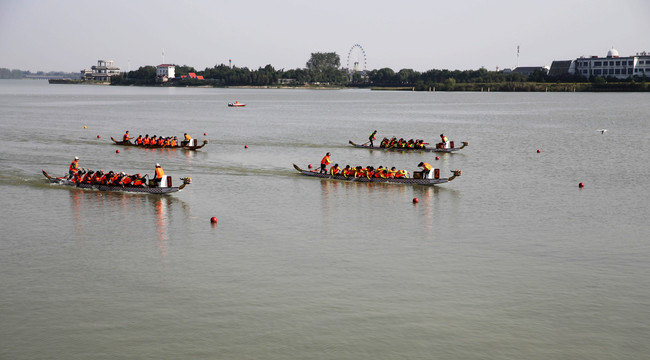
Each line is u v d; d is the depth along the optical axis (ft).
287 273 105.19
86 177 175.63
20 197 162.81
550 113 557.74
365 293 96.68
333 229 133.18
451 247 120.26
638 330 84.84
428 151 266.36
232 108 640.17
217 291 97.09
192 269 106.83
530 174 205.26
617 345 80.94
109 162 224.12
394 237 127.13
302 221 139.85
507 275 104.73
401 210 151.02
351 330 84.33
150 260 111.55
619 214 146.61
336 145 288.10
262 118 485.15
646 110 590.96
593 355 78.54
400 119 486.79
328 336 82.64
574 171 211.20
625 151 266.98
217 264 109.50
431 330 84.58
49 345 80.02
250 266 108.58
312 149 271.49
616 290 98.27
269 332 83.61
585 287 99.55
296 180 190.90
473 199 163.94
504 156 252.62
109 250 117.29
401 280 102.27
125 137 275.39
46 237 125.70
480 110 621.31
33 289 97.71
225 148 271.69
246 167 215.92
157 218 141.69
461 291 97.76
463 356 78.02
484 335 83.25
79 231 130.31
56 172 199.00
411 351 79.05
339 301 93.61
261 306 91.61
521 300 94.38
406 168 222.48
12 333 83.20
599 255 115.24
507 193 172.04
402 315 88.94
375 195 168.86
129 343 80.53
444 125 423.64
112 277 102.89
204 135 335.26
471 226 135.74
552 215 145.79
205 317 87.97
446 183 187.83
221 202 158.61
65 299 93.86
